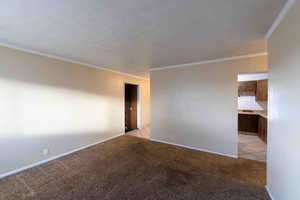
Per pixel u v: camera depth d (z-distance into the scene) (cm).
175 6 122
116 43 209
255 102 482
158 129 384
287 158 127
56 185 190
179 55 267
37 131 244
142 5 121
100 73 368
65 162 256
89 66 338
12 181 197
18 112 221
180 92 347
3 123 207
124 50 240
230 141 284
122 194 173
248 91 489
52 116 266
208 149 309
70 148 298
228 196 170
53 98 267
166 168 237
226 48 229
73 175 214
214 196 170
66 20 146
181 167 240
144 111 564
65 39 195
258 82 456
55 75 270
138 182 198
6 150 210
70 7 124
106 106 387
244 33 175
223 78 289
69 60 294
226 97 287
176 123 355
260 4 120
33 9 127
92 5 121
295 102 113
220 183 196
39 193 174
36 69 243
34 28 164
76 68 310
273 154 160
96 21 149
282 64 136
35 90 241
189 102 334
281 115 139
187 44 213
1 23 152
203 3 118
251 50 237
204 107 313
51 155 264
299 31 107
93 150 316
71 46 221
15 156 218
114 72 412
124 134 454
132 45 217
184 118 342
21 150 225
